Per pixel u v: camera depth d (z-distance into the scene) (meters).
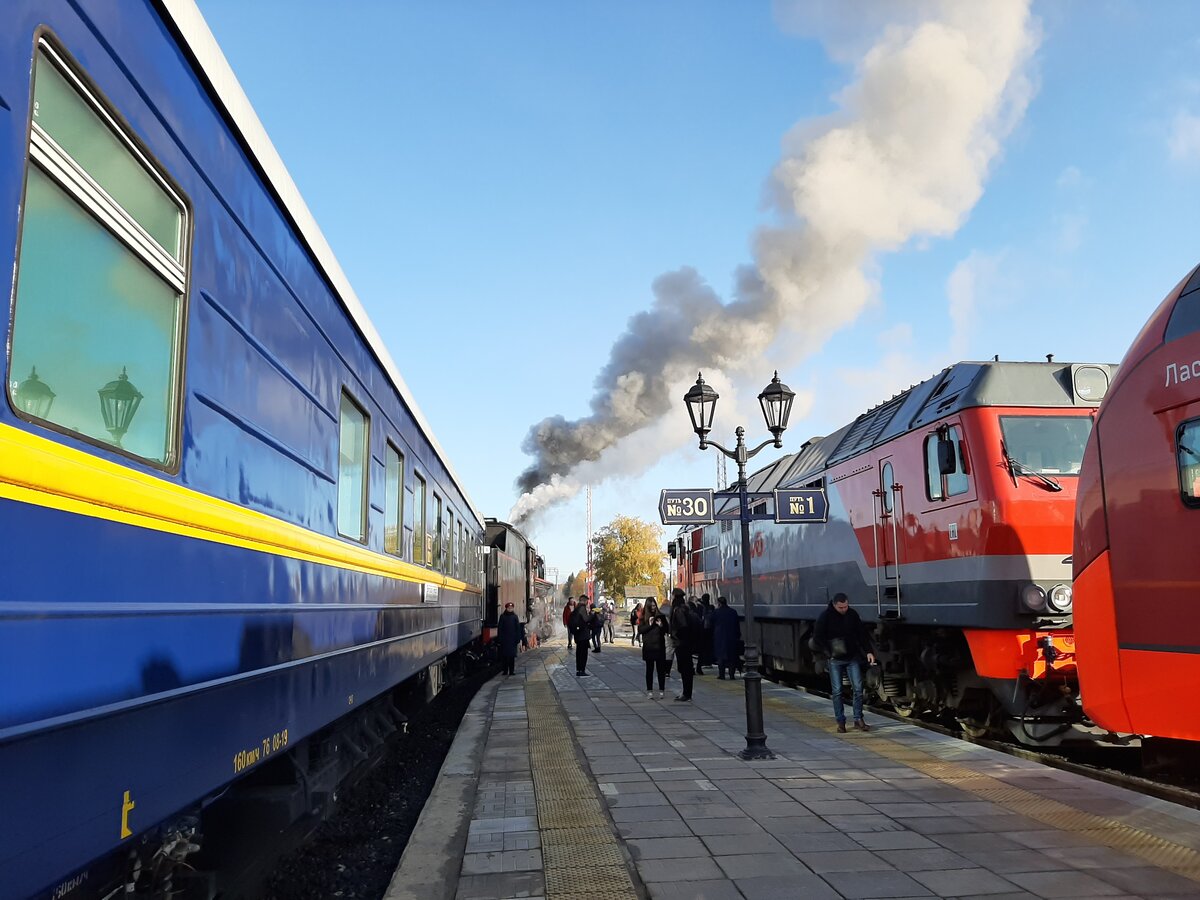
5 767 2.06
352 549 5.72
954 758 8.02
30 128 2.28
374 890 5.34
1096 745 9.27
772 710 11.73
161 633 2.89
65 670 2.31
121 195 2.79
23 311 2.26
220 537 3.44
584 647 17.42
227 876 4.54
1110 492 5.78
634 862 5.14
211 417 3.43
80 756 2.39
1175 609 5.22
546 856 5.23
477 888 4.68
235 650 3.56
